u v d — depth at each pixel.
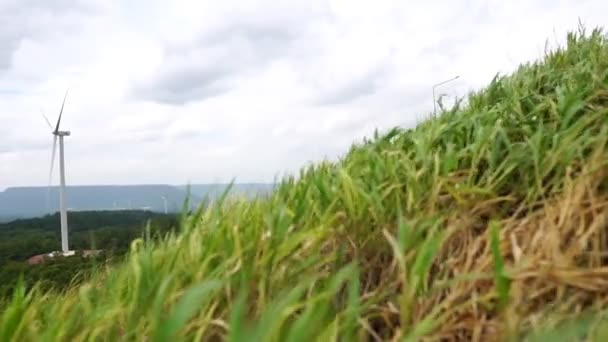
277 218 2.21
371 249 2.23
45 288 2.05
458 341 1.59
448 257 2.04
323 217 2.32
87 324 1.64
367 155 3.31
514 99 3.55
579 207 1.91
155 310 1.43
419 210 2.36
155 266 1.92
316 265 1.97
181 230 2.40
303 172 3.35
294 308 1.33
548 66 4.69
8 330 1.54
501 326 1.48
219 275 1.83
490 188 2.37
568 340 1.31
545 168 2.42
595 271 1.53
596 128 2.70
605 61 4.16
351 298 1.52
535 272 1.56
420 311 1.66
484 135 2.76
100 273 2.26
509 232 2.01
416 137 3.40
